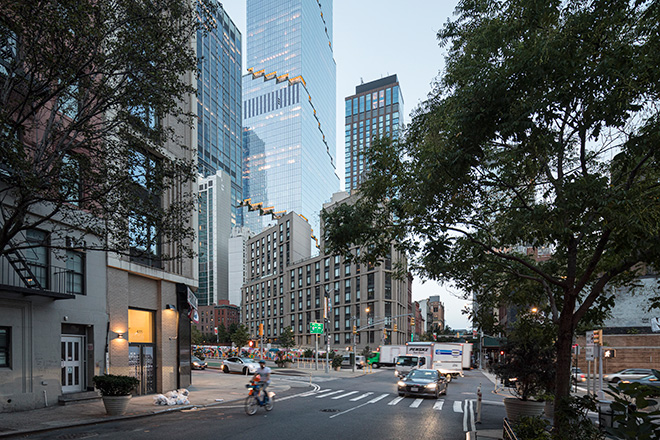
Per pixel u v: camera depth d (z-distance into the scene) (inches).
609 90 297.4
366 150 439.8
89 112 508.7
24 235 611.2
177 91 516.7
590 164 416.8
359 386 1134.4
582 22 292.0
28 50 434.9
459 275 472.7
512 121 309.3
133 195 508.1
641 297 1451.8
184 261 983.6
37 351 617.9
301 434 474.6
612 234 315.9
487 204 421.7
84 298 705.0
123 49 459.8
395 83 7844.5
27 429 462.3
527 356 562.6
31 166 414.0
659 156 292.8
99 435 452.8
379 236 453.4
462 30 407.2
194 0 537.0
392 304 3142.2
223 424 529.3
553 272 466.0
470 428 538.0
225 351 2859.3
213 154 7603.4
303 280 3804.1
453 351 1560.0
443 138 374.6
